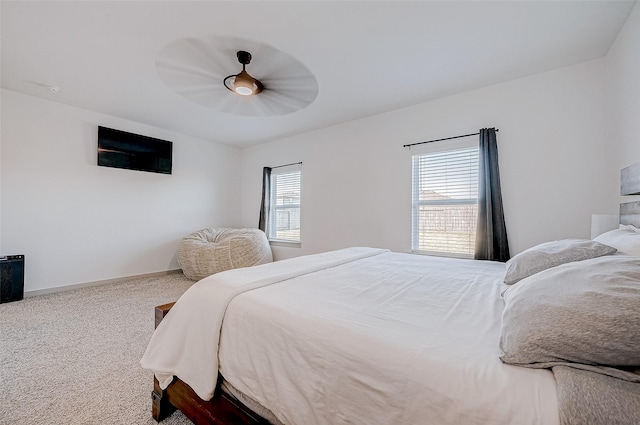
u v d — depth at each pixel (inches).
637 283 25.8
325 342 32.7
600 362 23.8
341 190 150.8
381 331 33.3
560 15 69.3
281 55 87.0
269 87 108.2
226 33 76.6
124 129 147.6
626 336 22.5
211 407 43.1
